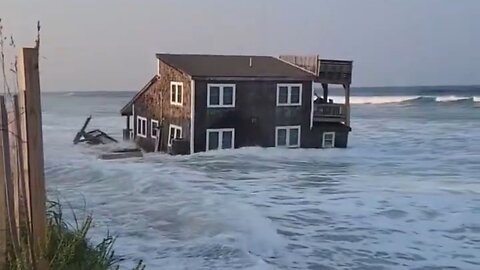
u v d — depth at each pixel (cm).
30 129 470
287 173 2175
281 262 924
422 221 1270
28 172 473
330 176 2091
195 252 924
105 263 593
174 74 3069
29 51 463
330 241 1077
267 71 3134
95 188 1562
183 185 1666
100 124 5509
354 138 3969
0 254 480
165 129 3178
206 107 2925
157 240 991
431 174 2166
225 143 3000
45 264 481
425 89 13238
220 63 3212
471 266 930
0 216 480
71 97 13600
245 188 1753
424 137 4038
